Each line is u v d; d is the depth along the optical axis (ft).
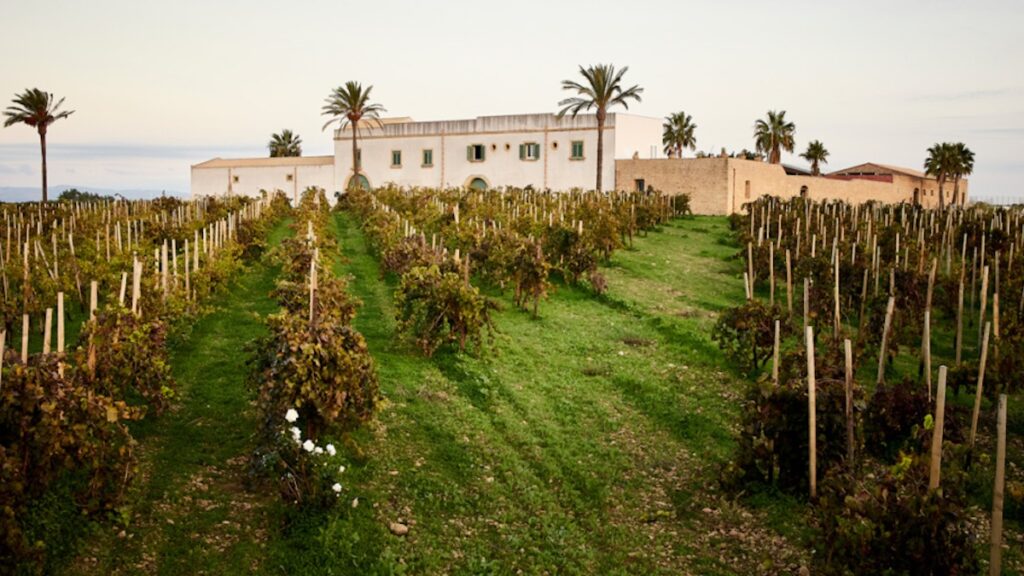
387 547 23.65
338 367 27.27
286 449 24.80
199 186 227.40
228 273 58.85
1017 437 32.94
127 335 29.94
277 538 23.67
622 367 43.32
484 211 96.73
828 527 21.50
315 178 214.28
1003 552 23.80
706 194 153.58
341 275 69.62
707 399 38.17
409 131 197.57
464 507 26.84
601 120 159.74
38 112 177.58
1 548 19.52
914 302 51.13
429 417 34.47
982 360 30.58
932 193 224.33
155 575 21.52
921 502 20.01
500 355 44.19
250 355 41.52
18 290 49.55
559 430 34.06
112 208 120.88
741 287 67.77
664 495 28.58
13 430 21.22
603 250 77.61
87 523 22.88
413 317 44.60
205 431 31.14
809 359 26.37
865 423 30.60
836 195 185.37
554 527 25.76
